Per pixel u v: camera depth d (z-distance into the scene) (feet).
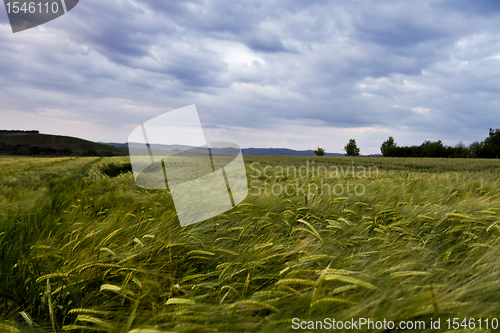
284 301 3.85
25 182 24.39
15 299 4.29
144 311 3.87
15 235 6.53
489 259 5.30
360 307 3.27
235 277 4.94
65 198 12.87
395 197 12.47
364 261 5.24
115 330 3.42
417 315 3.31
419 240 6.95
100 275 4.85
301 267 5.10
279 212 9.95
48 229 7.20
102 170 45.68
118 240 6.49
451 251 6.06
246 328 3.31
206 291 4.55
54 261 5.38
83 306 4.19
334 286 4.24
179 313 3.46
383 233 7.18
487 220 8.49
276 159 115.14
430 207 9.97
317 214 9.32
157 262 5.41
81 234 6.55
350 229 7.50
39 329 3.77
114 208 10.28
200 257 5.37
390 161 104.01
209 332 3.22
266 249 5.84
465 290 3.74
